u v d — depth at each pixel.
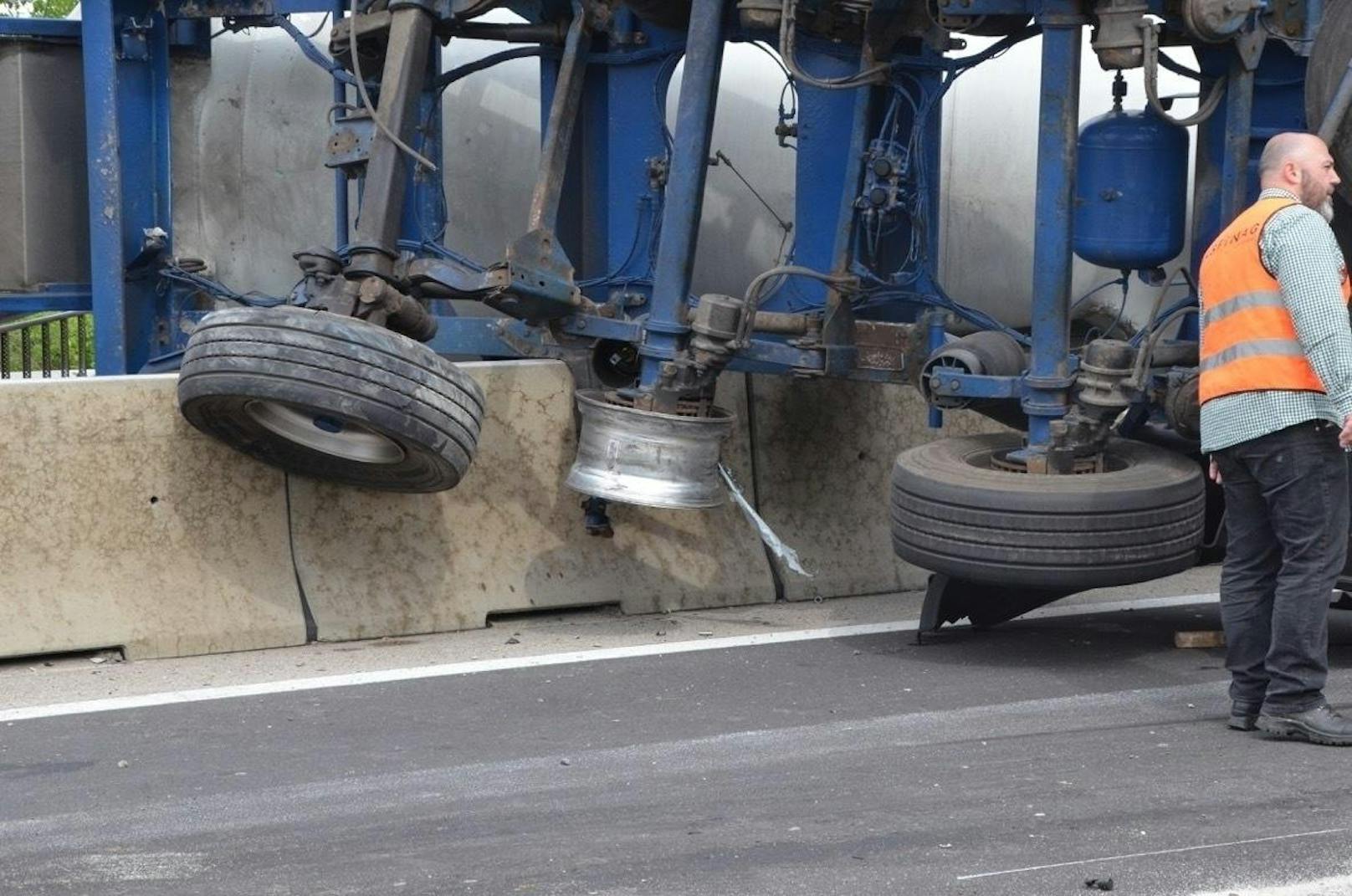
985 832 18.23
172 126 39.00
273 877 17.12
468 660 27.30
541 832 18.52
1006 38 30.14
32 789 20.44
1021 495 25.92
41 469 27.27
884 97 31.58
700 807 19.38
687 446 29.17
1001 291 42.12
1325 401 21.52
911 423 34.72
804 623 30.36
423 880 16.94
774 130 39.69
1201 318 22.77
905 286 31.02
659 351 29.66
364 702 24.67
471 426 27.67
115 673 26.56
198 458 28.31
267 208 39.62
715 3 29.73
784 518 33.00
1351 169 26.50
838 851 17.66
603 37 33.84
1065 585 26.03
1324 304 21.17
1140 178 28.75
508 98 39.78
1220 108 29.31
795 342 30.91
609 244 34.06
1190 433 28.27
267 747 22.25
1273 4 28.28
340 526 29.20
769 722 23.42
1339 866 16.95
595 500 30.39
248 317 26.45
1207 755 21.38
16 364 66.31
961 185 41.28
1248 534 22.45
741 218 40.09
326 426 27.78
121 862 17.70
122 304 35.69
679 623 30.33
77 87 37.09
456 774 20.95
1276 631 21.89
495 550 30.28
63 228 37.22
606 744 22.34
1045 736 22.45
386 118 29.73
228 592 28.12
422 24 30.70
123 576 27.55
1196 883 16.55
